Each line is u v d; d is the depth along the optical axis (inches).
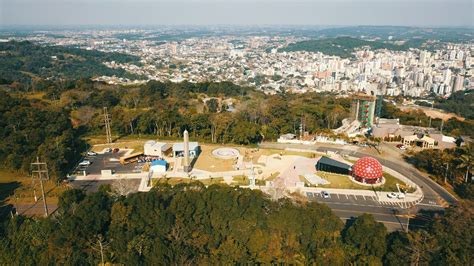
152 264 3789.4
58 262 3895.2
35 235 4099.4
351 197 5772.6
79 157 7539.4
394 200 5664.4
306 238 4008.4
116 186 5516.7
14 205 5349.4
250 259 3964.1
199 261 3914.9
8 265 3969.0
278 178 6481.3
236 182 6299.2
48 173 6166.3
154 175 6604.3
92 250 4001.0
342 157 7613.2
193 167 7022.6
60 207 4744.1
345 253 3870.6
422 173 6781.5
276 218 4055.1
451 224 3875.5
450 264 3518.7
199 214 4244.6
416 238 3855.8
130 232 4030.5
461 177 6274.6
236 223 4067.4
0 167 6668.3
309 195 5826.8
